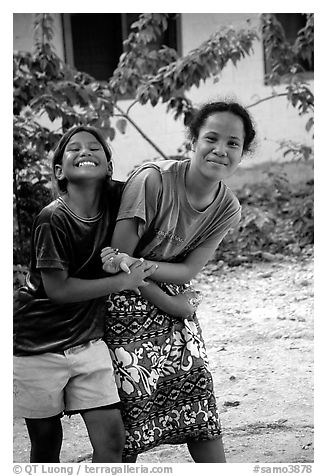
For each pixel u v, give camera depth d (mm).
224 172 2938
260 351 4836
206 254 3195
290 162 8484
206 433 3102
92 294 2795
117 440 2861
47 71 6141
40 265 2773
